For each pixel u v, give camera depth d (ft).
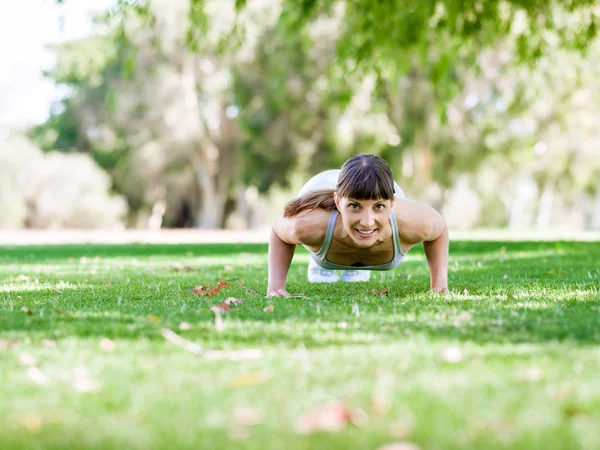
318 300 11.87
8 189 91.97
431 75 35.22
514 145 77.36
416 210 12.57
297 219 12.34
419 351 7.31
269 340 8.03
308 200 12.39
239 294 13.30
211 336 8.29
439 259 13.46
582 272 18.07
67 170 97.76
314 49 69.10
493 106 76.38
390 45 31.89
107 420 5.24
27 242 49.06
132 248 37.11
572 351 7.23
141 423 5.17
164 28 81.56
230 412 5.40
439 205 102.47
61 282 16.63
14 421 5.27
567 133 76.74
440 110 35.76
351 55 33.50
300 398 5.71
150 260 26.81
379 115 72.49
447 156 78.33
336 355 7.19
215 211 104.99
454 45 34.17
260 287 15.16
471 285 14.67
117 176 110.32
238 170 99.30
